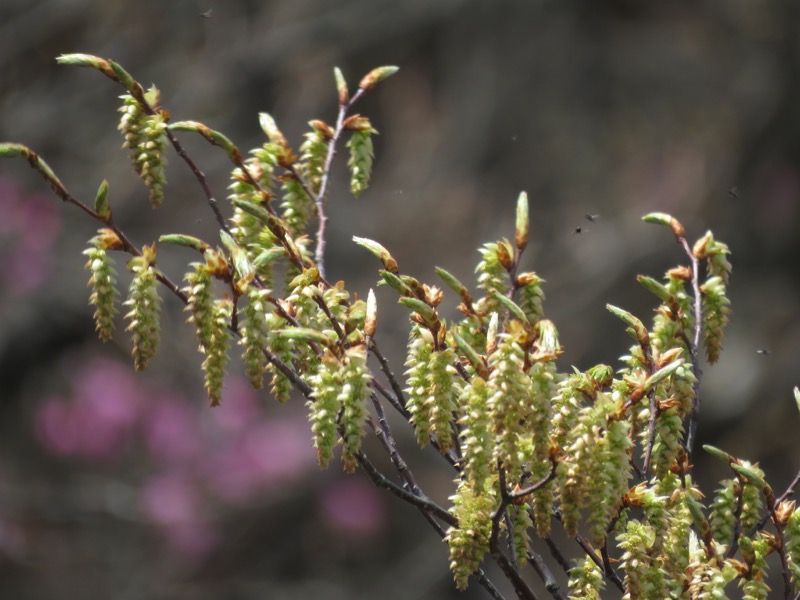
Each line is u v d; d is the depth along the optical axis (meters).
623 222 11.45
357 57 11.92
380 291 10.49
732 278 11.22
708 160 11.80
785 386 10.35
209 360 2.07
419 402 2.08
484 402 1.96
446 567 9.72
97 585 9.09
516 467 1.96
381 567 9.78
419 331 2.11
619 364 10.32
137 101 2.41
